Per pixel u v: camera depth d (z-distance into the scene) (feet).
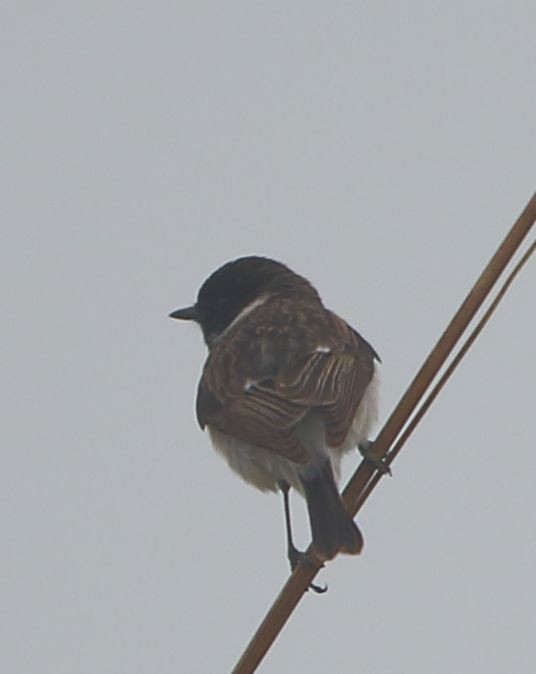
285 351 37.35
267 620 29.60
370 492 32.35
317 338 37.70
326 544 30.68
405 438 32.37
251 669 29.14
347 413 34.86
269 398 35.73
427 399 31.94
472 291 30.30
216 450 38.47
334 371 36.27
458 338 30.94
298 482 36.70
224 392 37.11
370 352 39.04
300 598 29.73
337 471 35.73
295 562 37.24
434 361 31.50
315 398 35.32
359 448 36.17
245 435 35.47
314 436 35.04
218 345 39.65
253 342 38.04
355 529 31.35
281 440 34.47
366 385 36.60
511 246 29.76
